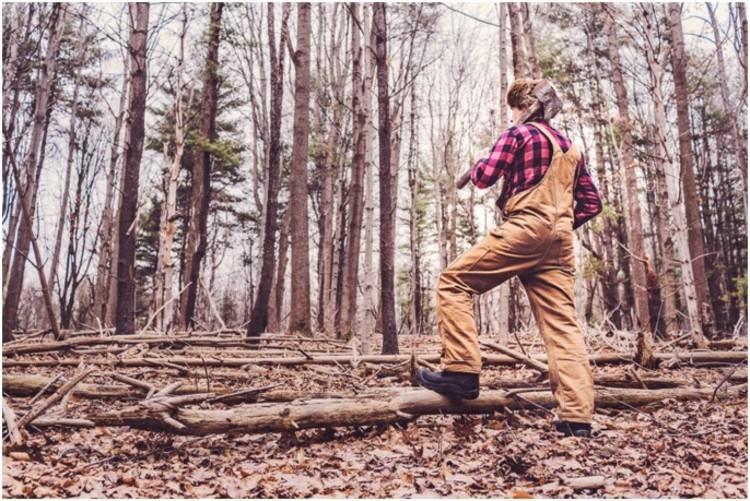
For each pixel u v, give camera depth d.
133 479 2.99
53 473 3.11
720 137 27.45
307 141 14.86
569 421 3.60
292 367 7.46
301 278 14.22
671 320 14.80
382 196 7.80
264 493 2.80
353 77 16.59
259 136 24.86
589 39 21.02
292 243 14.46
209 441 3.75
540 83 3.92
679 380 4.88
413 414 3.79
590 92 22.45
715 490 2.74
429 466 3.17
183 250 30.67
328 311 20.00
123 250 11.33
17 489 2.81
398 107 20.64
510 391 3.99
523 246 3.64
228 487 2.88
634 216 16.81
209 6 16.69
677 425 3.96
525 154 3.71
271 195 11.94
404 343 13.01
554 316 3.72
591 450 3.32
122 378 4.32
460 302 3.74
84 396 4.70
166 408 3.52
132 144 11.59
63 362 7.34
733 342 8.98
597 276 19.39
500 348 5.44
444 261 25.72
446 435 3.75
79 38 21.20
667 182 8.67
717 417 4.17
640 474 2.97
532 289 3.79
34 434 3.79
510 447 3.40
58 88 22.70
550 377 3.73
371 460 3.28
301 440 3.73
